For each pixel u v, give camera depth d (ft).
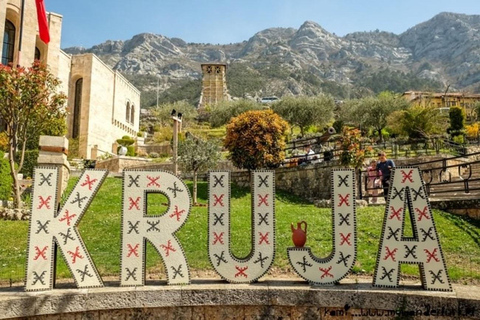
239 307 20.52
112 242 32.68
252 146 65.67
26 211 41.75
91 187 21.45
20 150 75.36
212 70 378.94
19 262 28.43
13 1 114.62
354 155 52.06
